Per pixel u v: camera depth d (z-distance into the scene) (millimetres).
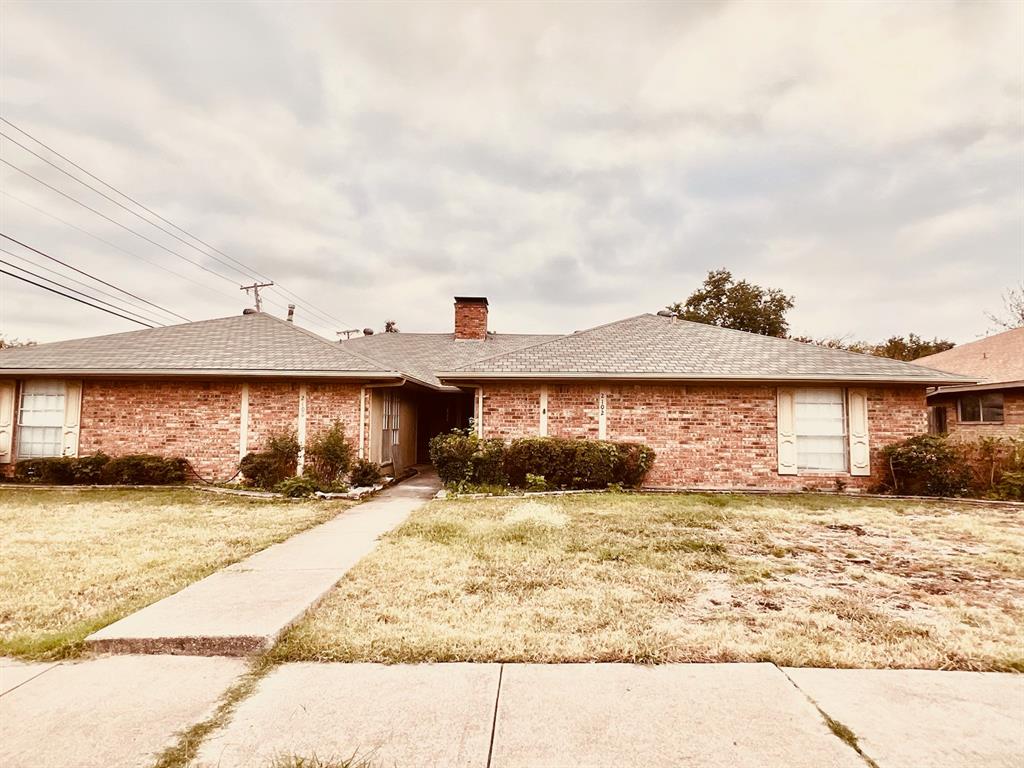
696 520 7398
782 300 30875
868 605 4016
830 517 7785
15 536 6387
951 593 4359
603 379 11461
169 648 3227
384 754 2184
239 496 9812
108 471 10859
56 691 2738
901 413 11414
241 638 3229
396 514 8156
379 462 12414
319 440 11086
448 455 10766
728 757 2160
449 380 11781
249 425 11477
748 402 11555
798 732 2338
